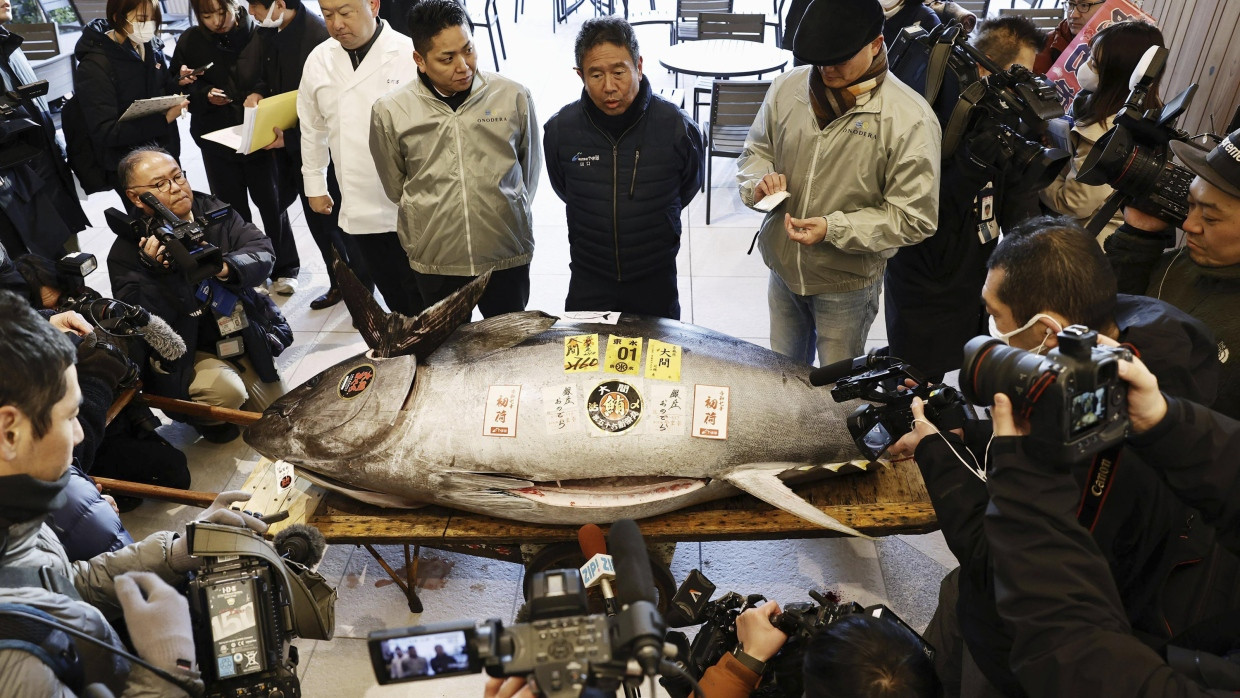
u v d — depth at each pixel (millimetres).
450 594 2842
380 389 2393
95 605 1699
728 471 2377
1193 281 2025
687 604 1919
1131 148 2070
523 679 1324
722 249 4961
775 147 2967
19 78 3938
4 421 1342
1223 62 4043
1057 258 1493
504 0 9656
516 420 2326
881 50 2646
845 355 3109
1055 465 1233
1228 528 1345
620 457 2326
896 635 1551
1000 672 1532
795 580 2865
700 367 2414
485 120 3168
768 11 8852
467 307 2385
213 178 4406
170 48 7488
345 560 2967
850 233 2707
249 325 3455
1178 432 1268
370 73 3486
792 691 1748
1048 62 4281
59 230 3896
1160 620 1612
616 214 3141
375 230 3713
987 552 1453
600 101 2957
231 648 1532
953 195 2854
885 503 2432
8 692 1210
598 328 2508
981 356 1331
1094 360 1175
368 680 2570
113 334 2643
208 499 2715
